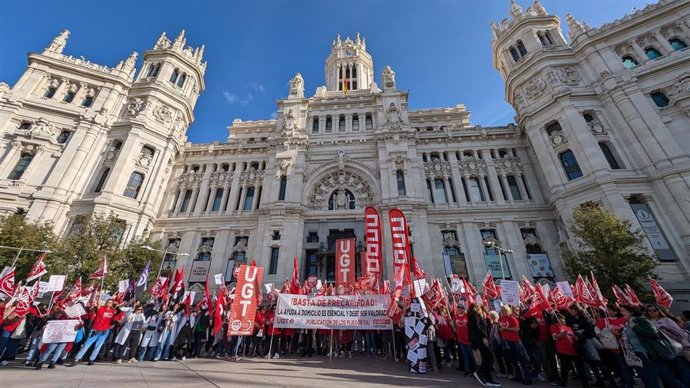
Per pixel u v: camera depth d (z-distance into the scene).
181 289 19.30
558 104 33.31
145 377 10.55
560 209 30.59
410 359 12.32
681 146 27.53
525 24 40.44
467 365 11.68
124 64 42.50
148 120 38.97
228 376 10.90
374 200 36.75
